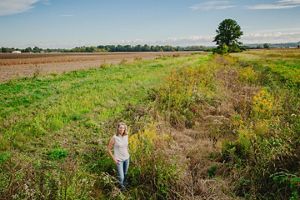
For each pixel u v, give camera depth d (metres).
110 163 8.91
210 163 9.36
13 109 14.85
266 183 7.73
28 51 195.50
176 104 14.82
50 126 12.36
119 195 7.22
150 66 39.09
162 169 7.85
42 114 13.74
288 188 7.26
